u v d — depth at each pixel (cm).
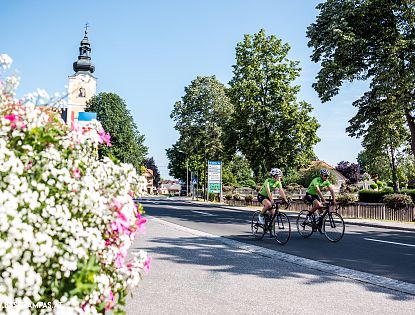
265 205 1108
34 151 268
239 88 3366
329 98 2439
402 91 2177
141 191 328
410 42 2169
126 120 5744
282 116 3266
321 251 941
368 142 2673
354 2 2356
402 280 646
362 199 2992
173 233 1262
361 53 2389
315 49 2498
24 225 221
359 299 533
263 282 622
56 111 322
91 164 322
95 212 269
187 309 477
